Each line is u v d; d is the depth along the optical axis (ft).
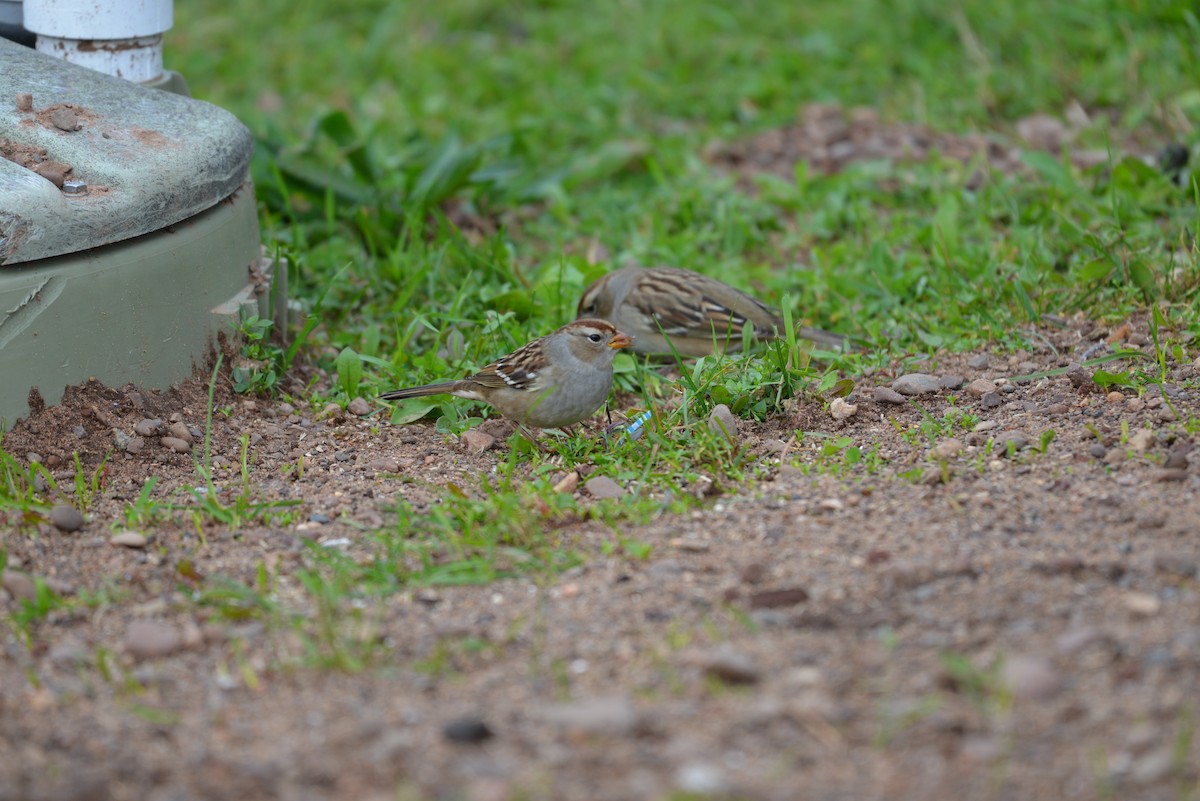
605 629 24.56
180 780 20.52
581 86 65.16
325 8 76.69
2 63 36.37
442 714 21.94
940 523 28.12
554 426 35.27
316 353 41.11
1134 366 36.35
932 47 64.80
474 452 34.76
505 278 46.03
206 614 25.99
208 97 66.33
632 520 29.40
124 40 39.68
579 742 20.79
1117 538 26.71
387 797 19.83
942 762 19.99
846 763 20.04
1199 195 44.60
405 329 42.83
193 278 35.19
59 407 32.32
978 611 24.03
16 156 32.96
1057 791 19.31
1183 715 20.66
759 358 37.65
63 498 30.68
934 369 38.22
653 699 21.93
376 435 35.83
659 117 62.54
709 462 32.42
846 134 58.70
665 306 40.98
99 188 32.86
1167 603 23.86
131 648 24.43
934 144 56.65
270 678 23.54
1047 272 43.27
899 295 44.27
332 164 53.26
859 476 31.19
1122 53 61.05
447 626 25.03
